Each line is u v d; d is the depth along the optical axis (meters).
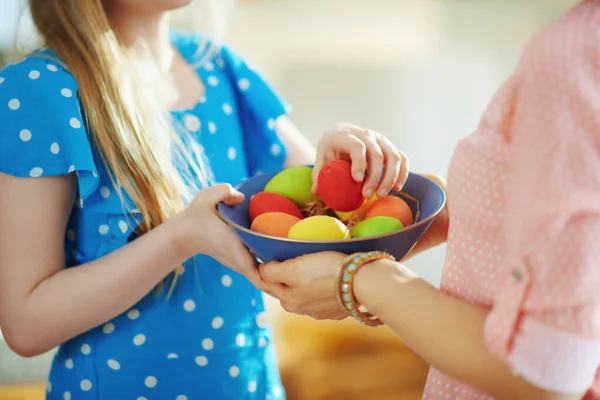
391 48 4.52
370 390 1.88
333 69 4.20
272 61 4.33
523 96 0.61
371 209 0.90
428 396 0.82
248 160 1.18
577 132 0.56
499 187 0.68
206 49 1.16
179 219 0.91
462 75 4.07
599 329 0.56
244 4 5.33
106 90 0.94
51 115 0.89
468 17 5.00
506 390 0.62
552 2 5.05
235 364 1.06
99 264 0.92
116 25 1.05
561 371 0.57
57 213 0.92
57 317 0.91
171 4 0.99
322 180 0.88
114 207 0.96
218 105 1.11
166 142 0.99
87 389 1.01
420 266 2.48
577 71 0.57
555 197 0.56
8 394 1.80
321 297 0.78
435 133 3.46
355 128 0.95
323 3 5.48
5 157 0.88
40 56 0.94
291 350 2.07
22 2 1.06
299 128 3.55
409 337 0.67
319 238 0.80
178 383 1.03
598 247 0.55
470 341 0.63
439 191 0.89
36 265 0.91
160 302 1.01
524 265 0.57
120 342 1.00
